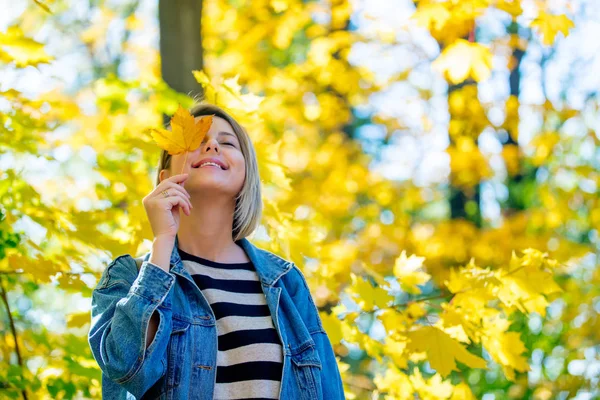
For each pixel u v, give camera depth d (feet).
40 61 11.44
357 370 25.61
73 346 10.97
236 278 7.61
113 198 11.65
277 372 7.14
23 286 11.80
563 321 23.54
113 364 6.63
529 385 22.72
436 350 11.03
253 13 25.13
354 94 26.81
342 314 12.00
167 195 7.36
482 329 11.84
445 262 25.45
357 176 26.91
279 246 11.64
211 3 24.85
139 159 12.42
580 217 25.16
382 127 29.19
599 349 23.38
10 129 11.47
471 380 22.98
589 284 23.94
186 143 7.68
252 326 7.27
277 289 7.53
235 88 11.74
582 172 24.27
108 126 13.48
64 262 10.97
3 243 10.66
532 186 27.07
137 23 29.73
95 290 7.40
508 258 24.57
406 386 12.47
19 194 11.08
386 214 27.73
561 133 24.85
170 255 7.21
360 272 25.13
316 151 27.17
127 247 10.89
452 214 28.91
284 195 16.63
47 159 11.76
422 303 11.72
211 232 7.82
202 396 6.84
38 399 11.21
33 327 12.48
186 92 14.25
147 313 6.71
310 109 25.85
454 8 16.33
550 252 23.58
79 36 30.32
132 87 12.35
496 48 23.09
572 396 22.29
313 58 25.14
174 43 14.39
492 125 25.03
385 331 11.35
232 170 7.92
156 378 6.74
